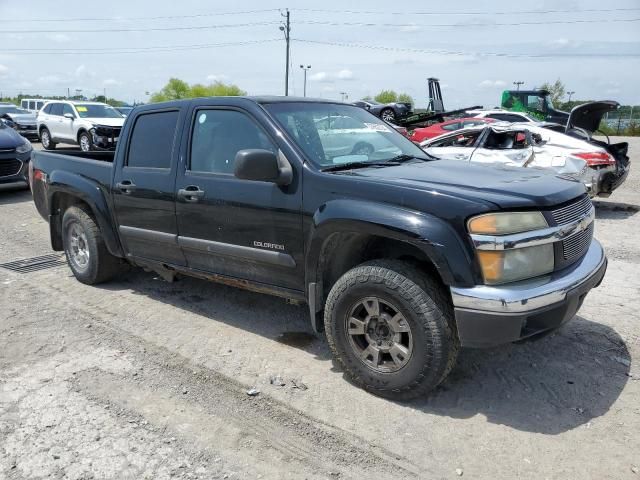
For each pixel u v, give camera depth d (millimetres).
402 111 24203
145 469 2779
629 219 8867
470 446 2961
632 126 32938
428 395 3461
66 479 2699
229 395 3479
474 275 2996
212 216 4074
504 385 3574
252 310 4898
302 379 3678
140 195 4602
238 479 2721
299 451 2938
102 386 3568
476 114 17328
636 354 3979
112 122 17750
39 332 4391
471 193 3129
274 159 3541
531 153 9211
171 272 4957
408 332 3209
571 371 3740
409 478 2725
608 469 2766
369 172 3625
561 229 3182
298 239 3639
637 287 5383
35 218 8867
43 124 19641
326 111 4309
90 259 5355
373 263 3340
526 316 2961
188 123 4316
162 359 3955
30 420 3188
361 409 3316
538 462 2826
